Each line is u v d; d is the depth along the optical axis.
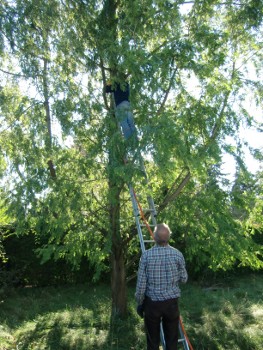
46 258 7.24
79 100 6.63
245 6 6.96
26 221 7.09
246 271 13.73
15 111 6.90
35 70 6.73
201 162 5.67
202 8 6.74
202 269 12.70
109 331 7.34
